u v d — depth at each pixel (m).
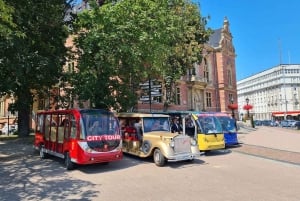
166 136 13.70
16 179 11.19
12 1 14.13
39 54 18.28
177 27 21.98
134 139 15.52
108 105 20.16
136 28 18.33
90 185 10.20
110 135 12.97
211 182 10.48
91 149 12.30
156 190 9.47
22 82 20.03
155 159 13.88
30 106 26.45
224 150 18.70
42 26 18.23
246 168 13.04
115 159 12.95
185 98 45.84
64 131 13.67
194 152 14.15
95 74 19.66
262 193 9.03
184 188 9.68
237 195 8.82
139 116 15.45
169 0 24.22
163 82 26.83
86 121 12.68
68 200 8.51
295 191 9.25
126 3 18.67
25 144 21.58
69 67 22.70
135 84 22.44
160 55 20.09
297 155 16.25
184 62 27.03
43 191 9.48
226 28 56.91
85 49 19.53
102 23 18.59
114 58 19.06
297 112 95.38
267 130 39.50
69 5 21.23
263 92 128.00
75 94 21.02
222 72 54.12
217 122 17.80
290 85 113.44
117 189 9.65
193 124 17.55
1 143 22.28
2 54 14.91
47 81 21.12
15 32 13.12
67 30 20.50
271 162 14.52
